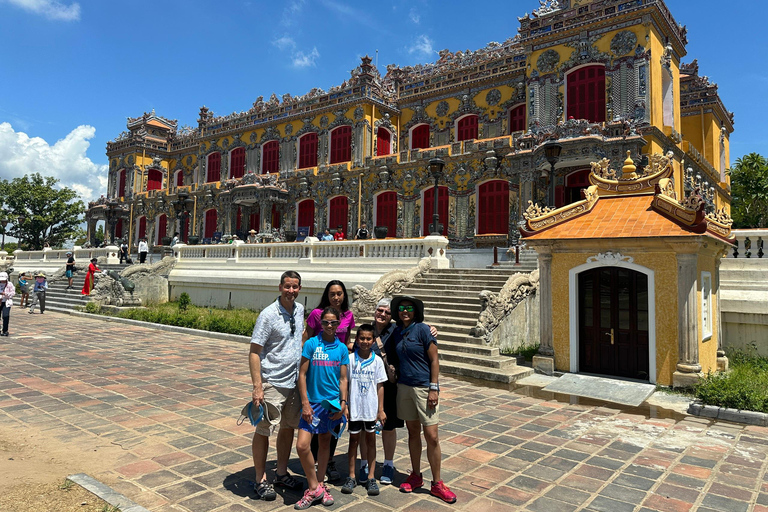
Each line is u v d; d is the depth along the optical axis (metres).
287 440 5.07
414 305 5.21
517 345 12.67
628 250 9.99
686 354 9.35
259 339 4.86
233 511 4.57
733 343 11.78
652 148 21.12
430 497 4.95
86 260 31.84
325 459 4.96
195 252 25.00
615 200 11.05
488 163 25.67
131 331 16.73
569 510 4.70
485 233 26.11
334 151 33.47
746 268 12.32
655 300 9.69
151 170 47.28
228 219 36.66
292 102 35.75
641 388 9.23
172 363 11.44
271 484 4.90
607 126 21.44
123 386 9.18
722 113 32.66
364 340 5.02
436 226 17.45
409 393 5.04
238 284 21.42
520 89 27.89
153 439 6.43
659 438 6.83
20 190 52.09
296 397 4.98
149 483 5.12
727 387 8.12
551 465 5.81
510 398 8.91
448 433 6.93
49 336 15.25
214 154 41.16
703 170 28.22
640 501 4.92
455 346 11.60
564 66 23.67
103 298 22.02
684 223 9.41
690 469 5.75
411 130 32.91
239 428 6.94
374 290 14.74
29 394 8.53
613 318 10.26
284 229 34.19
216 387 9.23
